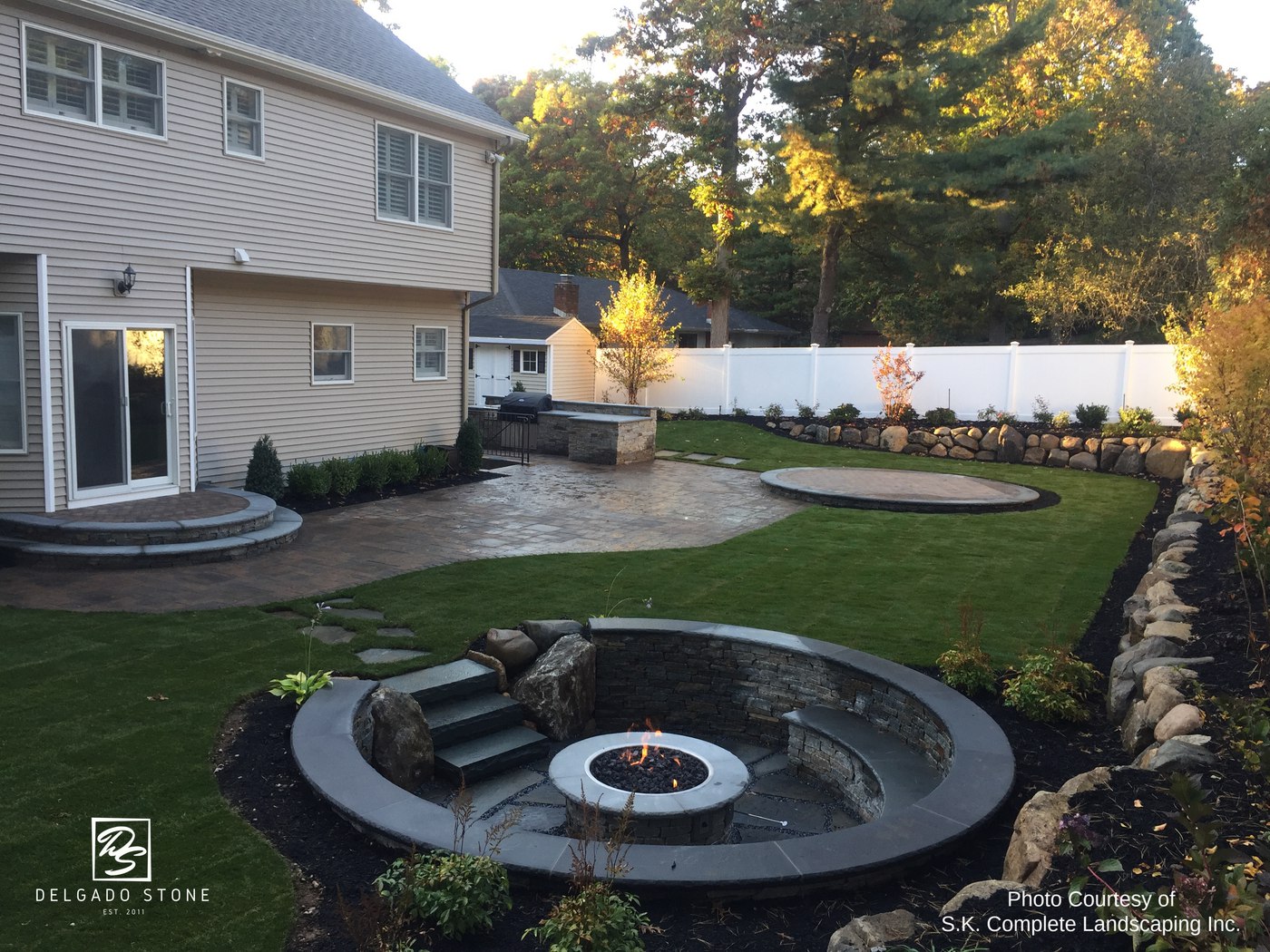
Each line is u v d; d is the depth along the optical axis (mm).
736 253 33719
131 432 11133
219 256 11984
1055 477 17594
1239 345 7461
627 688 8227
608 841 4562
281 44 12562
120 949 3721
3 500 10172
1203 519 10609
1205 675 5641
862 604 9016
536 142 41031
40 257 9953
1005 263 28734
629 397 25797
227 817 4801
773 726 7867
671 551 11070
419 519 12656
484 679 7391
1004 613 8750
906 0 22922
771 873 4285
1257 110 25375
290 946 3789
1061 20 31859
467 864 4051
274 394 13930
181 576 9266
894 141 27766
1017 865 3963
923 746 6461
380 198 14539
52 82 10055
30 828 4562
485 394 26812
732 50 24453
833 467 18422
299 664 6988
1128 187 27312
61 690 6242
